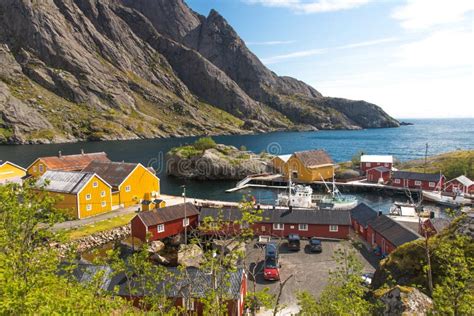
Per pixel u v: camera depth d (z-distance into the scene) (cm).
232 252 1589
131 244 4684
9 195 1481
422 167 9625
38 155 13988
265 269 3559
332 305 1855
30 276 1346
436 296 1449
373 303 1958
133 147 16938
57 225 5194
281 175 9912
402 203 7094
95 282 1512
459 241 1781
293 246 4341
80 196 5534
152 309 1700
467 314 1409
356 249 4384
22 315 1058
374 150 17525
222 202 6712
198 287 2264
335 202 7044
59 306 1105
